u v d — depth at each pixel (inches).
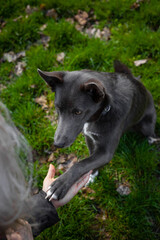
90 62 47.4
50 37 51.4
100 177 36.5
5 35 51.8
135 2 53.6
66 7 55.6
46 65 47.6
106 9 54.7
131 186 35.9
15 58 50.3
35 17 54.4
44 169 38.4
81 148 39.4
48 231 32.1
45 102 44.6
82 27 53.6
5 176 12.6
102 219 33.5
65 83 28.5
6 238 18.3
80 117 28.9
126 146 38.7
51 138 40.7
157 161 37.9
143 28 50.5
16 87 45.7
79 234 32.3
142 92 35.5
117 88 31.5
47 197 26.0
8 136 13.7
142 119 38.7
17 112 43.4
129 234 32.2
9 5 57.3
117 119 30.4
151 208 34.0
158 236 32.1
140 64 46.2
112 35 51.7
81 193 35.5
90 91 27.6
